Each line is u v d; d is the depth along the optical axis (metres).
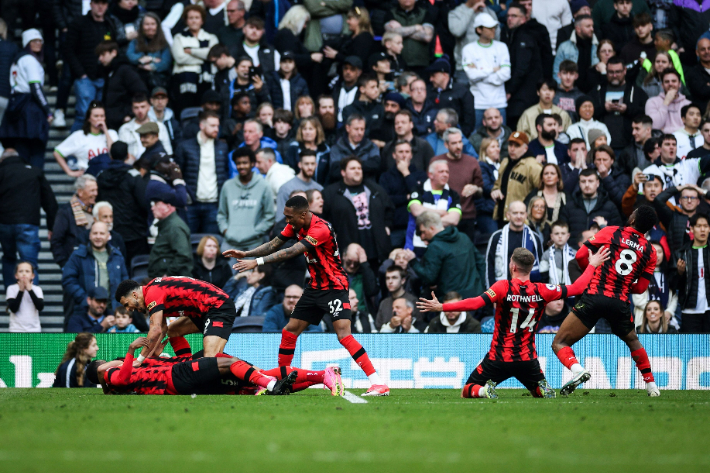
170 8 55.34
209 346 27.08
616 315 26.86
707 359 37.41
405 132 45.41
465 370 37.06
